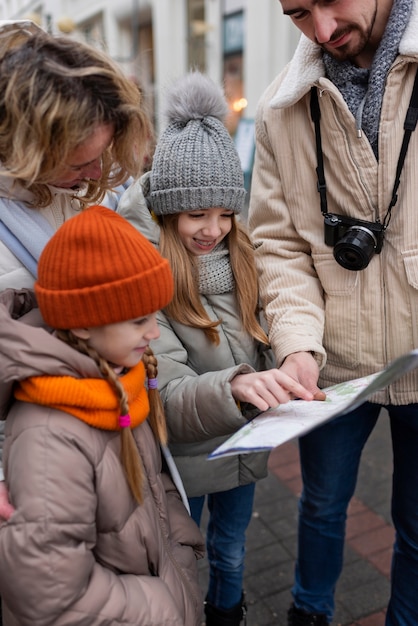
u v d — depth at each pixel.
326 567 1.67
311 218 1.38
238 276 1.34
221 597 1.60
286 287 1.40
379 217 1.27
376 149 1.23
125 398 0.94
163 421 1.16
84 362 0.92
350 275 1.33
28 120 0.88
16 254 1.07
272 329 1.35
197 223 1.27
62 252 0.91
